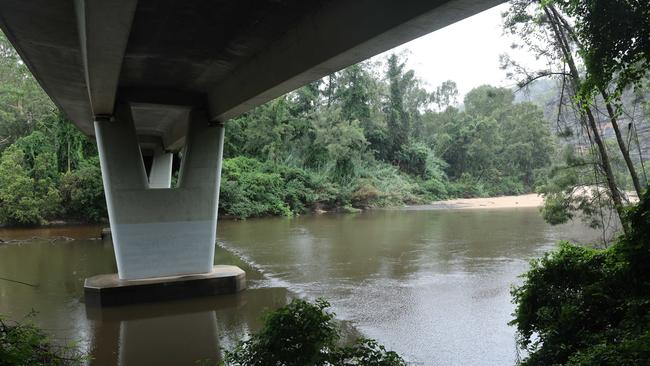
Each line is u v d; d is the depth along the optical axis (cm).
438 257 1780
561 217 1393
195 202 1334
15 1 630
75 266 1720
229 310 1142
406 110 6325
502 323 977
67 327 1022
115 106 1294
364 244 2170
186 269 1321
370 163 5300
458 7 464
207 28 835
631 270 549
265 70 928
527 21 1305
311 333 447
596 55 720
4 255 1988
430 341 873
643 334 450
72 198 3061
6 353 445
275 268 1641
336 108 4806
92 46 657
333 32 666
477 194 5991
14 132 3475
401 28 529
